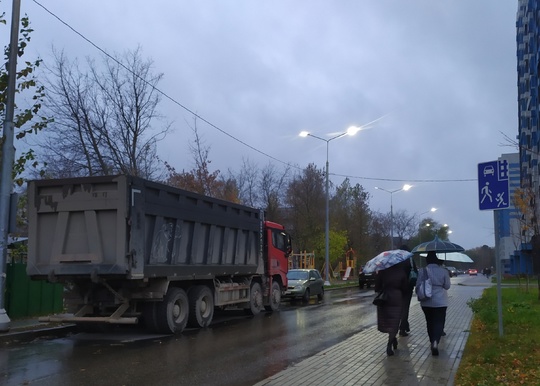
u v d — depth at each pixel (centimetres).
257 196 4500
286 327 1408
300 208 4569
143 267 1150
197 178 2767
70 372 836
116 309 1271
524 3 6078
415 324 1401
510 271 6425
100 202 1138
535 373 712
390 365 844
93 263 1134
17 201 1265
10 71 1272
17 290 1455
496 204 988
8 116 1265
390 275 949
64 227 1166
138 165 2362
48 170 2164
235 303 1644
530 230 2380
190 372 837
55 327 1301
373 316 1683
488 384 668
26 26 1346
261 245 1766
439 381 729
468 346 995
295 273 2384
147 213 1176
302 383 723
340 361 877
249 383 762
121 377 800
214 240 1478
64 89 2230
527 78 5869
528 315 1277
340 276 5309
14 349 1061
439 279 946
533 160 5338
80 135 2259
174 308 1287
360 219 5594
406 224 8400
